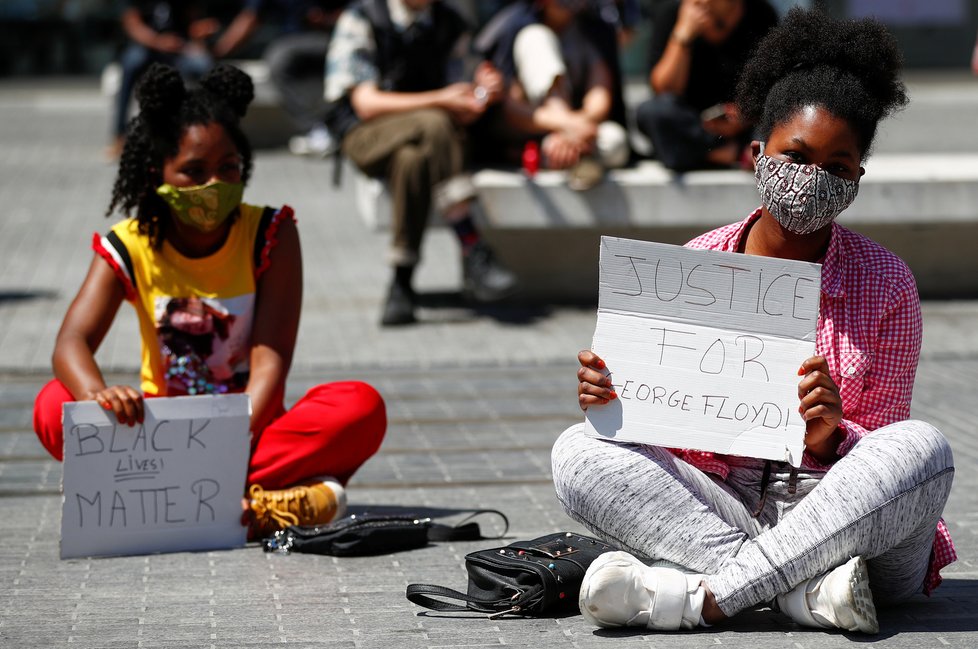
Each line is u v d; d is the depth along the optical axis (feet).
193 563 13.21
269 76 50.78
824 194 10.54
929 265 28.37
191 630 11.14
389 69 26.16
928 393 20.90
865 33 10.92
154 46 47.83
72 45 72.90
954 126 54.44
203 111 13.85
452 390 21.31
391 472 16.97
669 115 26.81
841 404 10.52
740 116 11.55
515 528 14.55
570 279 28.37
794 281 10.67
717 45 26.81
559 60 26.94
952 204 27.12
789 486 11.20
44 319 25.53
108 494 13.37
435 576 12.76
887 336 11.10
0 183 42.93
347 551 13.39
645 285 10.84
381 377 22.08
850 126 10.61
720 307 10.77
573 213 26.73
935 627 11.04
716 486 11.19
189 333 14.29
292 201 40.78
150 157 13.92
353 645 10.73
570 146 26.25
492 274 25.32
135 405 13.28
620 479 10.88
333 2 50.14
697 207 26.84
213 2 64.49
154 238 14.20
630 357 10.82
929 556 11.33
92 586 12.43
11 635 11.02
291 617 11.50
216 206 13.78
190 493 13.61
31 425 18.97
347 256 32.96
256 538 14.08
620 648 10.52
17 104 68.80
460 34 26.78
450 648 10.62
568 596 11.49
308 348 23.82
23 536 14.21
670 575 10.78
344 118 26.37
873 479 10.39
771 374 10.68
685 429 10.73
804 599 10.76
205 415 13.57
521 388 21.45
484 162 28.37
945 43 71.10
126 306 27.32
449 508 15.38
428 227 26.78
